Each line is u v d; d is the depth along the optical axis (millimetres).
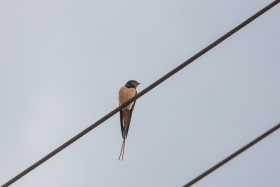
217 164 8562
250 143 8570
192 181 8492
